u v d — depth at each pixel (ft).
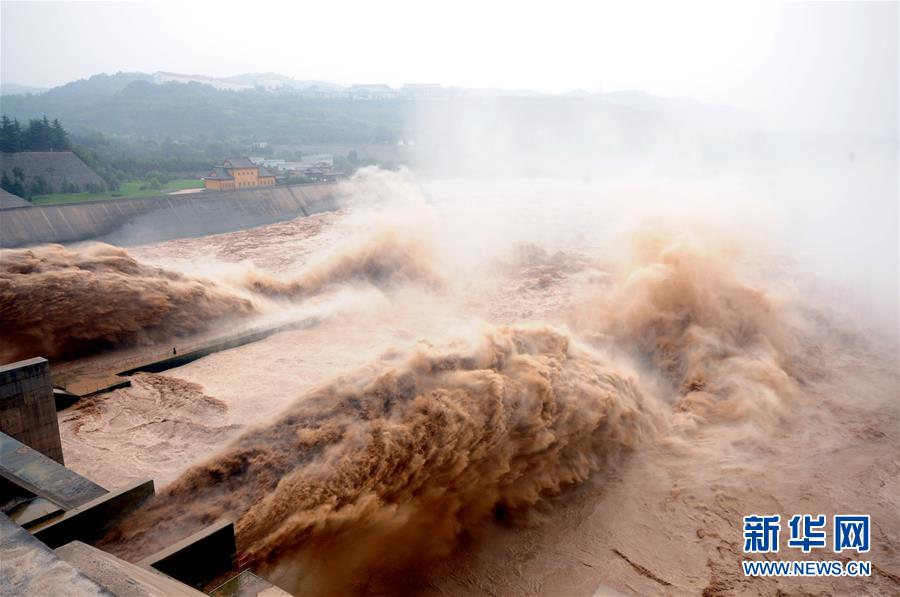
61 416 75.87
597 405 76.84
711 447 79.77
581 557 59.67
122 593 27.12
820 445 80.02
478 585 55.52
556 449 71.87
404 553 57.47
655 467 75.72
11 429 53.78
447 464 62.85
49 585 23.65
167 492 50.08
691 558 59.52
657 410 89.25
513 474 68.03
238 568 41.83
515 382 71.00
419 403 64.08
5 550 25.50
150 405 79.66
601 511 66.80
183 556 37.91
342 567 54.39
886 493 69.51
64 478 42.39
